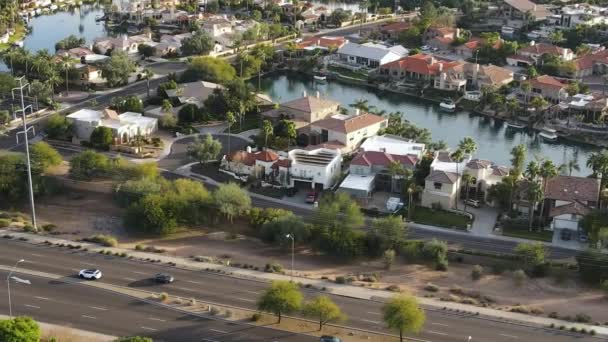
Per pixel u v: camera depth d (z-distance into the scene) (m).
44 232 189.88
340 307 155.25
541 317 153.38
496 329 147.88
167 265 173.25
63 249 179.88
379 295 161.38
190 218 196.38
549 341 143.75
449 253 181.75
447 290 165.62
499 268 176.38
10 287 159.50
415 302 143.88
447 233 194.62
